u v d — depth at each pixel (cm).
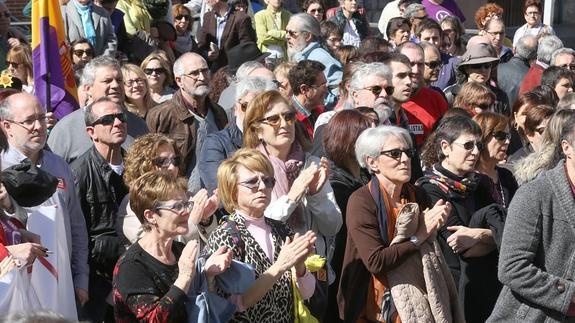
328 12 4078
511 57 3600
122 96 2270
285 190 1766
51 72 2372
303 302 1588
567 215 1495
